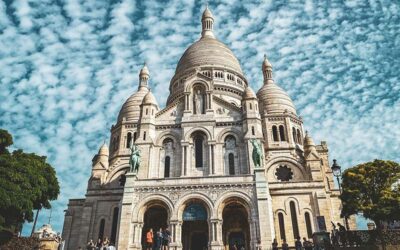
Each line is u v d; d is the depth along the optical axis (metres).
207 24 97.12
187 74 80.06
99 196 62.53
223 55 83.56
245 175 48.91
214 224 45.97
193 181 49.00
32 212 43.38
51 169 48.81
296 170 65.88
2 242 41.81
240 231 53.53
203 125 58.72
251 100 60.25
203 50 83.81
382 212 39.22
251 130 57.41
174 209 47.38
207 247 48.62
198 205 48.28
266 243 43.94
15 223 43.59
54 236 50.38
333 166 41.56
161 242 41.06
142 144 57.66
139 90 82.56
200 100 61.94
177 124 59.94
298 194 59.12
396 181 42.00
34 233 52.28
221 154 56.94
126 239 45.97
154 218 54.50
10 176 42.78
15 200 41.41
